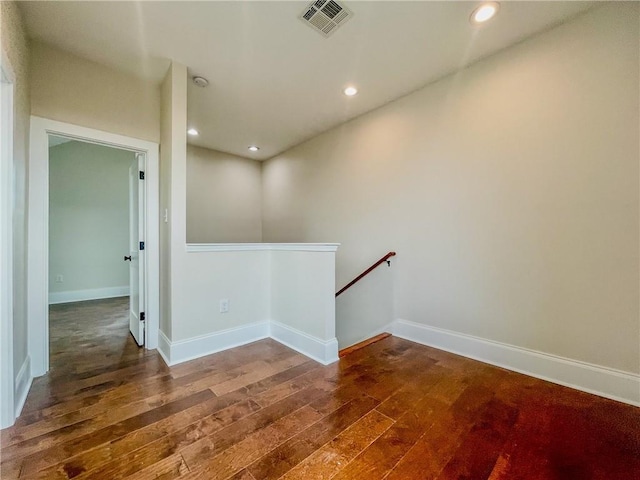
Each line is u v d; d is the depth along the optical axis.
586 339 1.94
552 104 2.05
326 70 2.54
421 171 2.83
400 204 3.02
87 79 2.38
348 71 2.55
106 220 5.34
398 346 2.74
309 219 4.20
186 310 2.46
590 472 1.24
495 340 2.35
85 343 2.88
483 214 2.40
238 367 2.28
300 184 4.36
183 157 2.46
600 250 1.89
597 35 1.87
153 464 1.27
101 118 2.45
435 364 2.34
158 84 2.75
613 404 1.76
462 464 1.28
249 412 1.67
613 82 1.83
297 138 4.16
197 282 2.53
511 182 2.25
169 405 1.74
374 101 3.09
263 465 1.27
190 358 2.45
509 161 2.26
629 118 1.78
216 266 2.65
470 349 2.48
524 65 2.18
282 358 2.46
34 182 2.14
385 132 3.16
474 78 2.45
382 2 1.81
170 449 1.36
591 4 1.85
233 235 4.90
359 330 3.44
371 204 3.31
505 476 1.21
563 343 2.03
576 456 1.33
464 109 2.51
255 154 4.89
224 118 3.51
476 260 2.45
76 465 1.26
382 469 1.25
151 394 1.87
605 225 1.87
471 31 2.08
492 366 2.30
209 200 4.62
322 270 2.43
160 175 2.74
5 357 1.52
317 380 2.06
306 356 2.51
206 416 1.63
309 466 1.26
